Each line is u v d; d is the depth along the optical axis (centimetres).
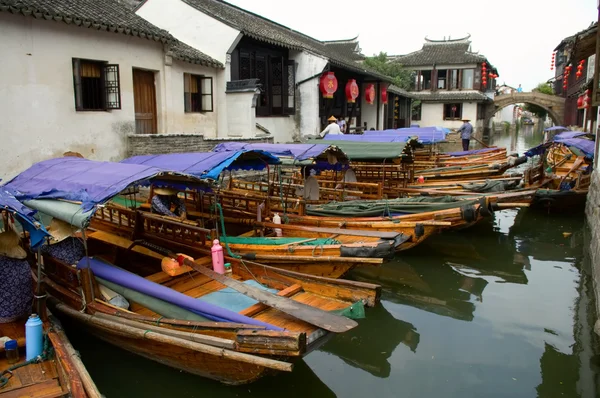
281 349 457
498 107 4262
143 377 577
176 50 1388
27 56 1023
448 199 1016
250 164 890
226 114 1598
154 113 1380
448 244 1103
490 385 552
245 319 514
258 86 1545
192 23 1606
